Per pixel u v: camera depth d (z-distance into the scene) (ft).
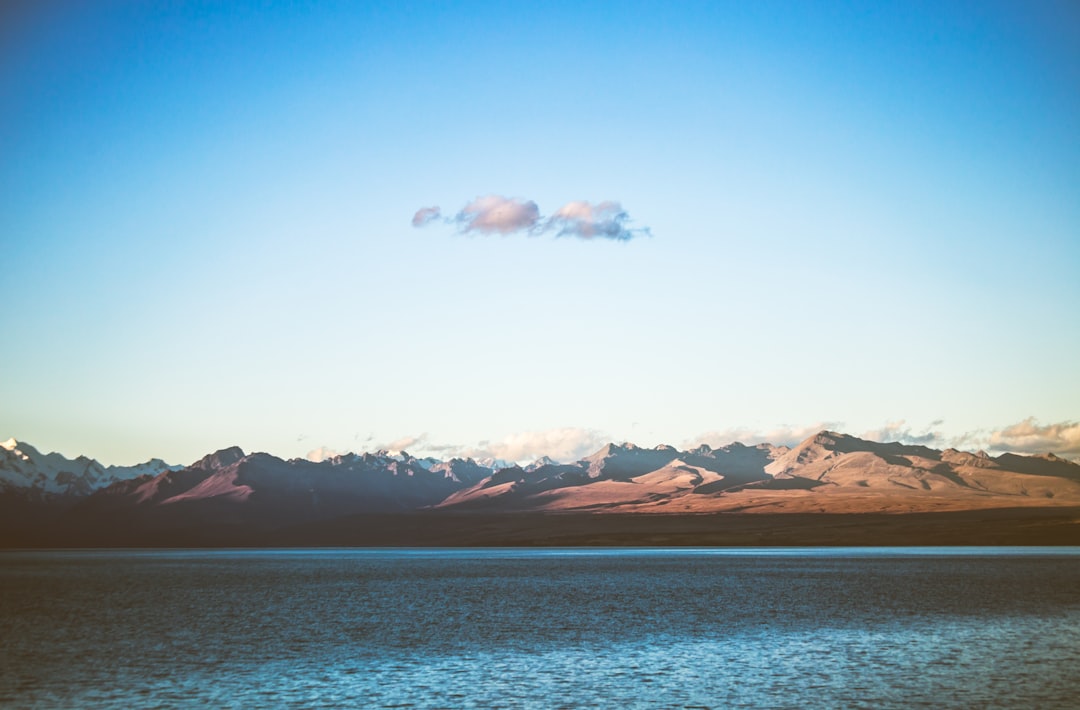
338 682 151.43
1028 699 134.72
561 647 187.11
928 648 181.06
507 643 193.16
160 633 213.05
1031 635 198.08
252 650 185.16
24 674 159.12
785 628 213.66
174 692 144.05
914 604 265.75
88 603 296.71
